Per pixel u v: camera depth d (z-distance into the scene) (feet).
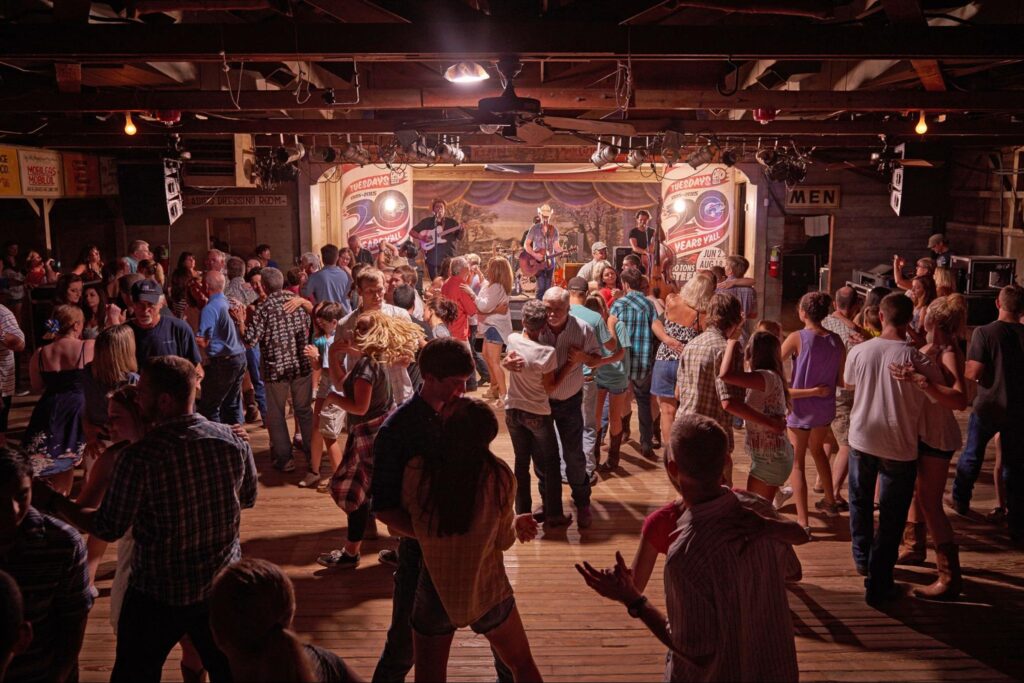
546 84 29.58
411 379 16.87
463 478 9.00
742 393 15.16
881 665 12.85
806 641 13.58
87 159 40.45
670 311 20.80
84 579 8.62
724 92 23.93
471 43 17.70
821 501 19.30
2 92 27.14
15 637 6.27
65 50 17.34
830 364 17.28
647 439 23.53
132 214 35.24
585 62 29.45
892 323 14.35
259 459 23.29
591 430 21.04
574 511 19.48
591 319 20.01
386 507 9.35
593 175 48.26
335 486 15.05
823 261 52.16
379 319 14.97
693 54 17.93
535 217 56.90
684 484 7.70
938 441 14.44
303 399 21.40
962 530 18.39
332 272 28.17
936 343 14.62
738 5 18.39
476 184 53.83
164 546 9.17
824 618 14.37
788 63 30.60
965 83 29.50
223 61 17.92
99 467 10.57
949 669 12.76
